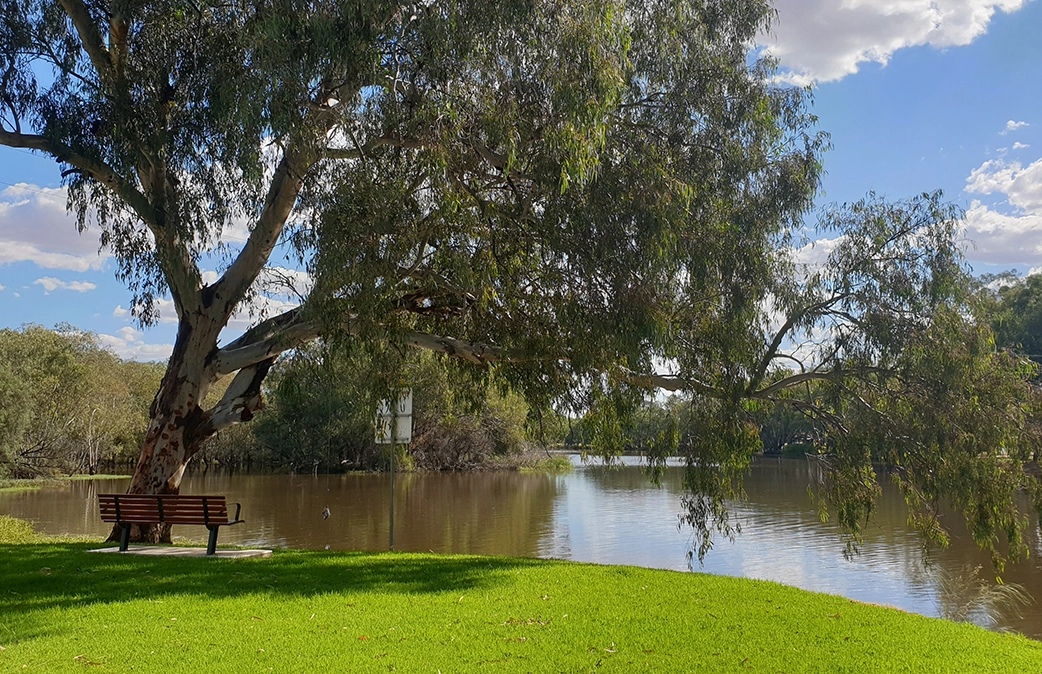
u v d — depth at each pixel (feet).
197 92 38.93
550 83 34.45
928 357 47.03
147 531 43.83
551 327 37.83
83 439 199.72
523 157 36.22
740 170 41.50
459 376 51.49
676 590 29.91
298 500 119.03
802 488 138.92
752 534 79.46
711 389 44.06
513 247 37.01
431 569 33.65
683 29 40.57
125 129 38.45
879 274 47.85
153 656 19.54
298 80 34.06
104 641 20.80
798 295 47.37
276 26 32.60
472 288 36.32
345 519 91.86
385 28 35.22
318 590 27.99
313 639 21.36
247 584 29.01
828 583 55.88
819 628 24.86
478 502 116.06
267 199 44.06
